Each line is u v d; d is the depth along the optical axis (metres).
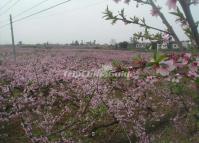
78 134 10.95
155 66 2.53
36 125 11.28
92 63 31.20
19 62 34.50
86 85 14.24
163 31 2.63
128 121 11.42
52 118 11.66
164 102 12.53
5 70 24.88
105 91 12.98
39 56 43.50
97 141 10.73
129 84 13.92
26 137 10.47
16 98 13.14
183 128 9.89
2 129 11.46
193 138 9.41
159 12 2.54
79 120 11.62
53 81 17.52
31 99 13.18
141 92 13.58
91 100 12.62
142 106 12.66
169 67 2.49
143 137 10.30
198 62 2.54
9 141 10.68
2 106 12.80
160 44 2.82
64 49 67.44
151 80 2.86
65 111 12.54
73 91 15.48
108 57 38.94
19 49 72.75
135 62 2.77
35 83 16.62
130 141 9.91
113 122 11.52
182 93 3.01
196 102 2.94
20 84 16.86
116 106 11.77
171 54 2.54
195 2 2.15
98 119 11.74
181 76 2.66
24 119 11.65
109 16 2.88
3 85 17.00
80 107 12.73
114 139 10.78
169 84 3.09
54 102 14.14
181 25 2.58
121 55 43.09
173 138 9.90
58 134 10.79
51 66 28.11
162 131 10.62
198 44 2.32
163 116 11.68
